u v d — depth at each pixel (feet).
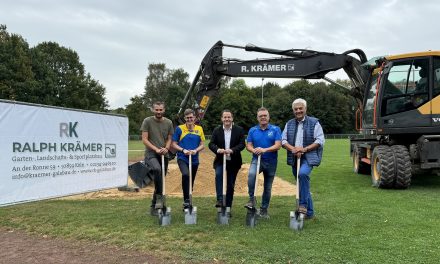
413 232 17.97
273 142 20.26
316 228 18.81
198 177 35.09
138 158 65.92
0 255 15.69
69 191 24.22
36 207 24.30
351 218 20.85
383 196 27.84
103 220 20.71
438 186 33.06
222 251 15.55
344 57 40.55
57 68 195.21
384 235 17.53
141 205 24.95
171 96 272.92
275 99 255.29
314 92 254.06
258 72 41.83
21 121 21.18
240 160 20.62
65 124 23.86
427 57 31.71
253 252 15.37
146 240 17.12
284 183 35.53
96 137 26.23
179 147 20.90
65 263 14.75
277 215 21.88
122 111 249.96
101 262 14.78
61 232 18.60
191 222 19.76
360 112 41.60
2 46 157.99
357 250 15.51
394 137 34.12
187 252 15.55
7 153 20.51
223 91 251.60
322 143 19.43
